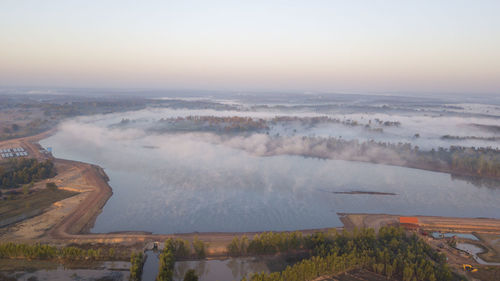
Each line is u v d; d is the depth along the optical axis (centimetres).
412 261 7256
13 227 9381
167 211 11500
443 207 12450
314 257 7275
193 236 9069
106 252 7994
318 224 10538
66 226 9575
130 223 10462
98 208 11456
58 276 6956
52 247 7694
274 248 8056
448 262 7550
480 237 9031
